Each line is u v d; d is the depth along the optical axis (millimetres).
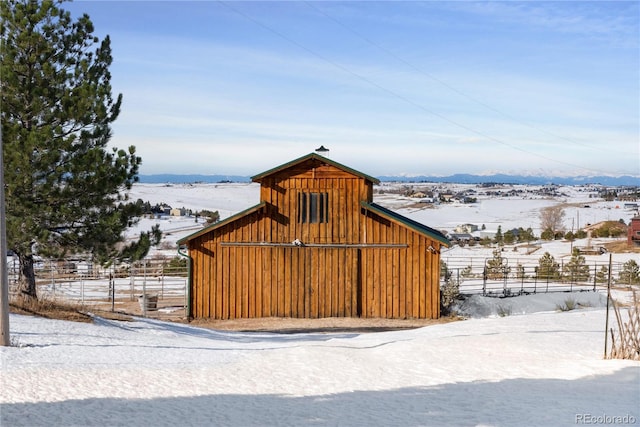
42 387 12047
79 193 22422
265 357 17125
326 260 31312
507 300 33562
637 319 17719
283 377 14586
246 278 31344
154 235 24859
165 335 21828
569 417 10781
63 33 23391
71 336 18188
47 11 22703
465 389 13602
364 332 27328
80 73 23625
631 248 76000
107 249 23250
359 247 31281
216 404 11758
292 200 31391
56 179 21781
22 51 22578
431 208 192125
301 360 16594
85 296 36938
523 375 15281
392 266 31281
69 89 23156
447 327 24547
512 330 22203
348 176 31375
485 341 19875
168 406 11406
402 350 18641
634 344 17391
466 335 21281
